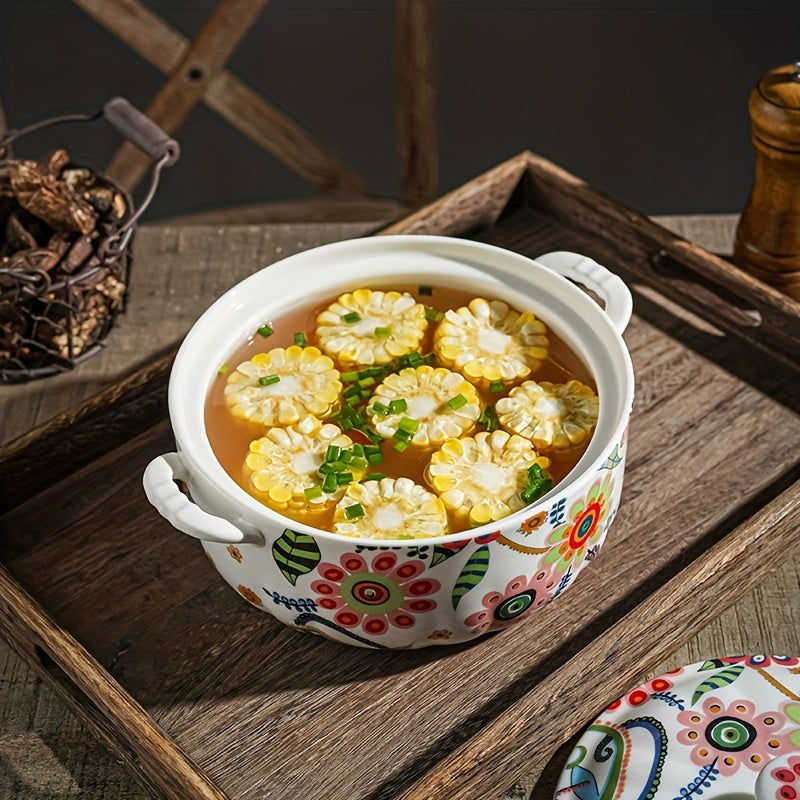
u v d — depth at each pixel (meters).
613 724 1.01
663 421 1.12
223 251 1.29
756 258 1.22
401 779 0.98
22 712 1.06
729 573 1.02
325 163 1.88
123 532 1.08
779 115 1.15
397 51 1.74
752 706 1.01
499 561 0.96
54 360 1.20
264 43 2.30
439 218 1.21
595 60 2.31
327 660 1.02
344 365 1.04
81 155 2.23
